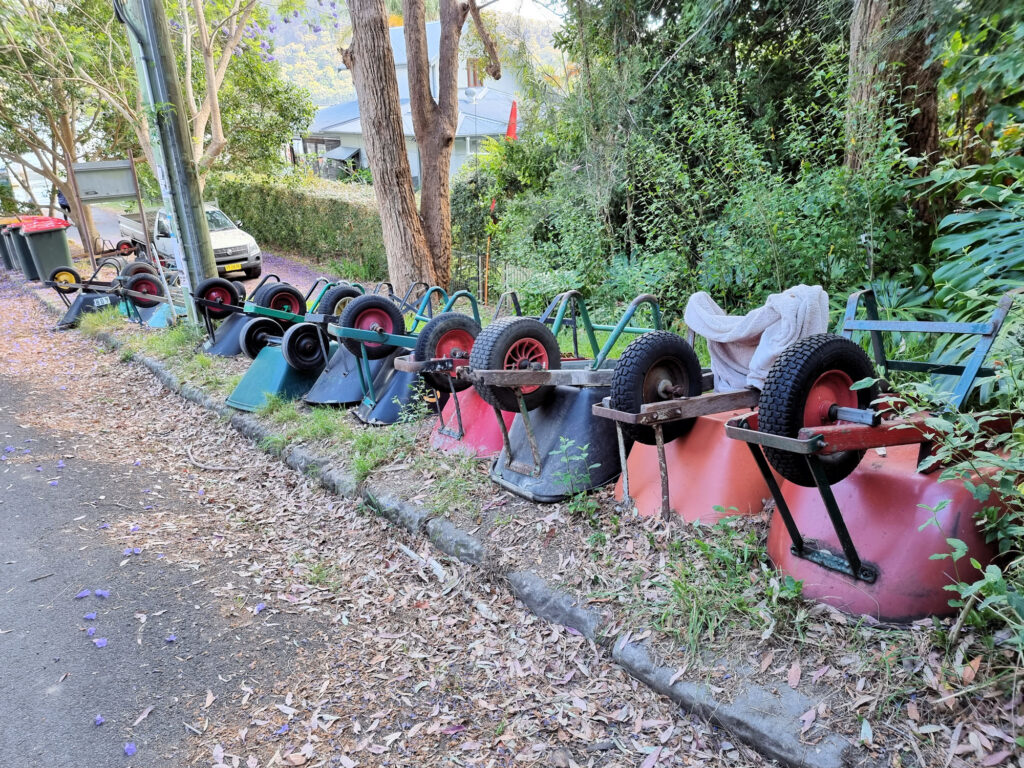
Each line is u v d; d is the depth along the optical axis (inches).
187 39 538.9
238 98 663.1
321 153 1168.2
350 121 1040.2
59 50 518.9
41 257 530.3
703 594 104.3
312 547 154.4
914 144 192.5
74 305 421.1
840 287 191.8
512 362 149.3
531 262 336.5
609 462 147.2
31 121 675.4
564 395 154.1
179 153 326.6
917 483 95.0
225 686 109.9
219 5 569.3
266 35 690.2
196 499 184.2
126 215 727.1
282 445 201.5
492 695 102.7
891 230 179.0
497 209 439.5
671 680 94.6
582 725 94.3
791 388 89.8
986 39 126.0
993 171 145.3
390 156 338.3
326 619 127.0
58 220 546.0
